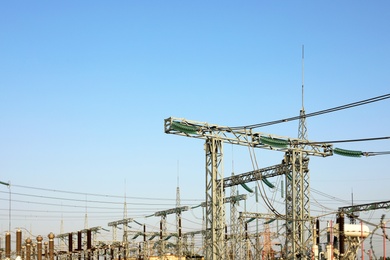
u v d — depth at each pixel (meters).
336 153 57.00
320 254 51.31
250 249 75.62
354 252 46.03
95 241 101.69
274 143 53.09
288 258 54.25
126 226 105.19
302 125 61.03
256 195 78.44
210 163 50.38
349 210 67.25
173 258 94.50
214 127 49.88
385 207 63.34
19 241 65.12
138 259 96.06
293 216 54.88
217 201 49.78
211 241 49.09
